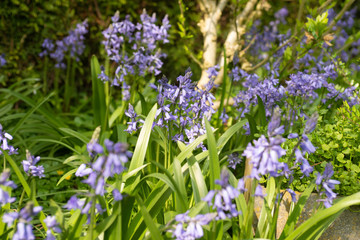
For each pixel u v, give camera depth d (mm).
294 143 2855
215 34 4961
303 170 2088
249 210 2178
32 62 6363
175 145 3342
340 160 2773
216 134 3711
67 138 4227
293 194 2350
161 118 2729
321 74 3652
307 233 2287
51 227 1789
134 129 2852
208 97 2883
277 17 6539
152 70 4172
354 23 6488
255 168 1809
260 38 6195
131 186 2523
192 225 1759
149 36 4172
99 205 1936
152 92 5227
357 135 2879
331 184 2189
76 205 1806
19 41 6141
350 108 3441
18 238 1569
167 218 2439
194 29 6691
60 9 6250
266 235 2416
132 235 2352
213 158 2387
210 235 2283
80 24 5734
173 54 6578
